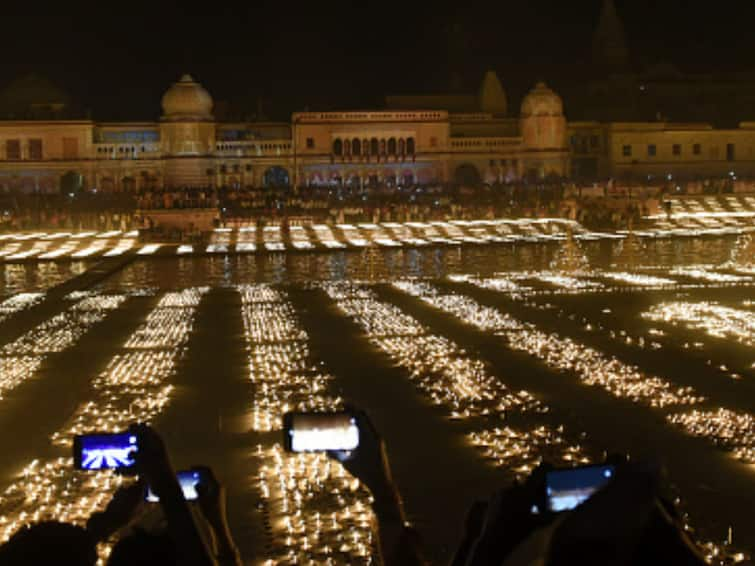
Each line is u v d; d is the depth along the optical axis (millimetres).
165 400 22297
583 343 28516
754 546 12766
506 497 4402
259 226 85938
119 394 23281
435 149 102062
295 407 21203
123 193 92625
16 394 23656
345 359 26938
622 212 85125
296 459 17016
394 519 5238
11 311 39125
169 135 97062
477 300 39000
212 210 85188
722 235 71812
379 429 19344
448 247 68312
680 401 20953
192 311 37812
